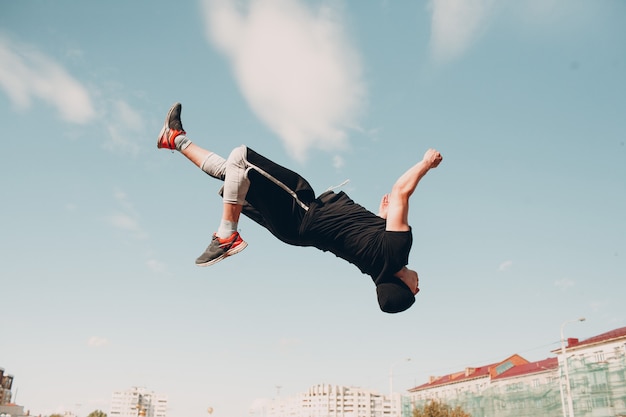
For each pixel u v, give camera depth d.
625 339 38.78
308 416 134.50
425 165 3.14
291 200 3.08
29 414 112.56
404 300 3.11
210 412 51.22
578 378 33.91
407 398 46.12
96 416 103.19
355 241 3.06
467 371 62.62
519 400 36.66
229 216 3.09
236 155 3.07
